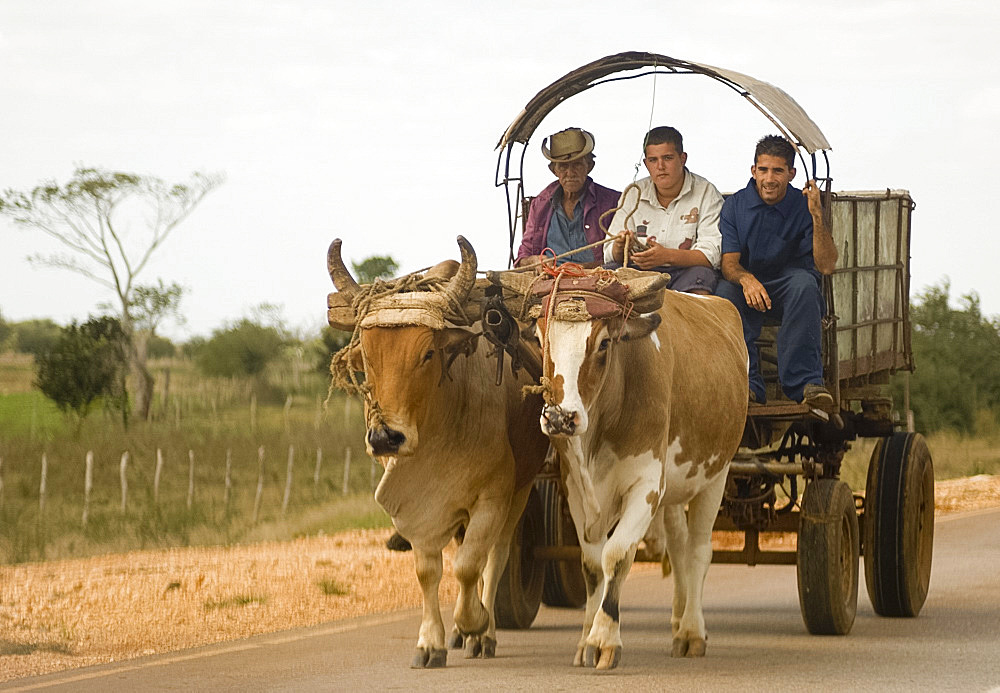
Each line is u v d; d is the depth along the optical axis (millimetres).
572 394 11977
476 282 13648
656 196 17625
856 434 18516
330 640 15883
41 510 34000
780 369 16047
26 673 14211
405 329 12391
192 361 138500
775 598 19609
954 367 66500
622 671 13031
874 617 17391
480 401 13148
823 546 15320
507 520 14586
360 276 95500
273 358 102500
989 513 32000
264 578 21859
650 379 13062
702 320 14961
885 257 19297
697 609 14469
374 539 28578
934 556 23812
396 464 12883
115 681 13289
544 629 16750
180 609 18797
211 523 32688
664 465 13297
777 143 16625
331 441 51719
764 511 16594
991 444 60500
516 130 17859
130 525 31672
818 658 13984
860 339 18250
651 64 16312
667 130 17297
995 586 20094
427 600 13523
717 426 14391
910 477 17203
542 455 14656
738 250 16859
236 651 15125
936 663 13602
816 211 15797
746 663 13664
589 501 12977
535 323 13141
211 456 47531
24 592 20750
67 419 60406
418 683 12570
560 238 18156
